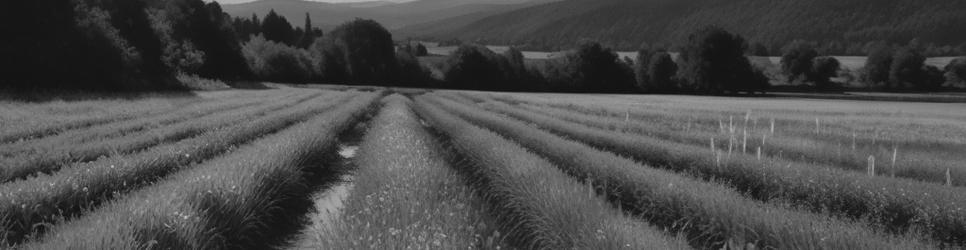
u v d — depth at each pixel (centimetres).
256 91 5303
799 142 1650
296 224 905
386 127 1780
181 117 2259
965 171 1134
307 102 3522
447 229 619
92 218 652
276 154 1097
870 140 1898
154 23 5909
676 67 10131
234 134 1582
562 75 10012
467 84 9525
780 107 4484
